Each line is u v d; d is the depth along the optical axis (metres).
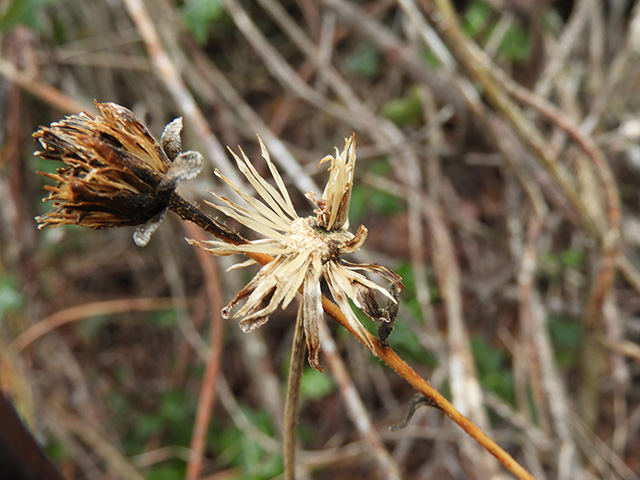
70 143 0.15
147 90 0.42
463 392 0.28
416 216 0.37
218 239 0.15
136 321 0.46
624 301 0.43
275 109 0.50
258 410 0.43
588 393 0.33
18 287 0.39
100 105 0.15
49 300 0.41
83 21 0.42
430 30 0.33
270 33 0.50
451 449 0.38
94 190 0.14
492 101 0.28
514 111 0.28
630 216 0.41
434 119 0.39
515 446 0.37
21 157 0.41
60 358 0.40
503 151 0.34
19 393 0.33
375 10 0.44
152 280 0.46
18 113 0.38
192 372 0.44
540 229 0.35
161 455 0.40
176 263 0.42
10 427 0.15
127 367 0.45
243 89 0.49
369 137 0.42
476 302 0.42
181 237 0.43
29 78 0.37
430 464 0.39
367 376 0.42
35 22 0.31
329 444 0.41
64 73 0.42
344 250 0.15
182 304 0.39
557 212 0.40
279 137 0.46
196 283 0.45
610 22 0.44
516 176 0.37
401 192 0.40
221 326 0.28
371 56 0.47
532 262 0.34
